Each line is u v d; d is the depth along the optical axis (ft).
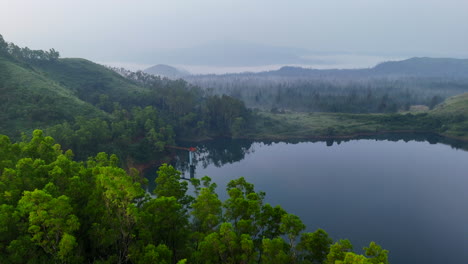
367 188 383.65
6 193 106.63
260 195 146.61
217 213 125.70
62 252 88.79
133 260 104.83
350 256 83.56
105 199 111.55
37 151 151.84
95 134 408.46
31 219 88.79
